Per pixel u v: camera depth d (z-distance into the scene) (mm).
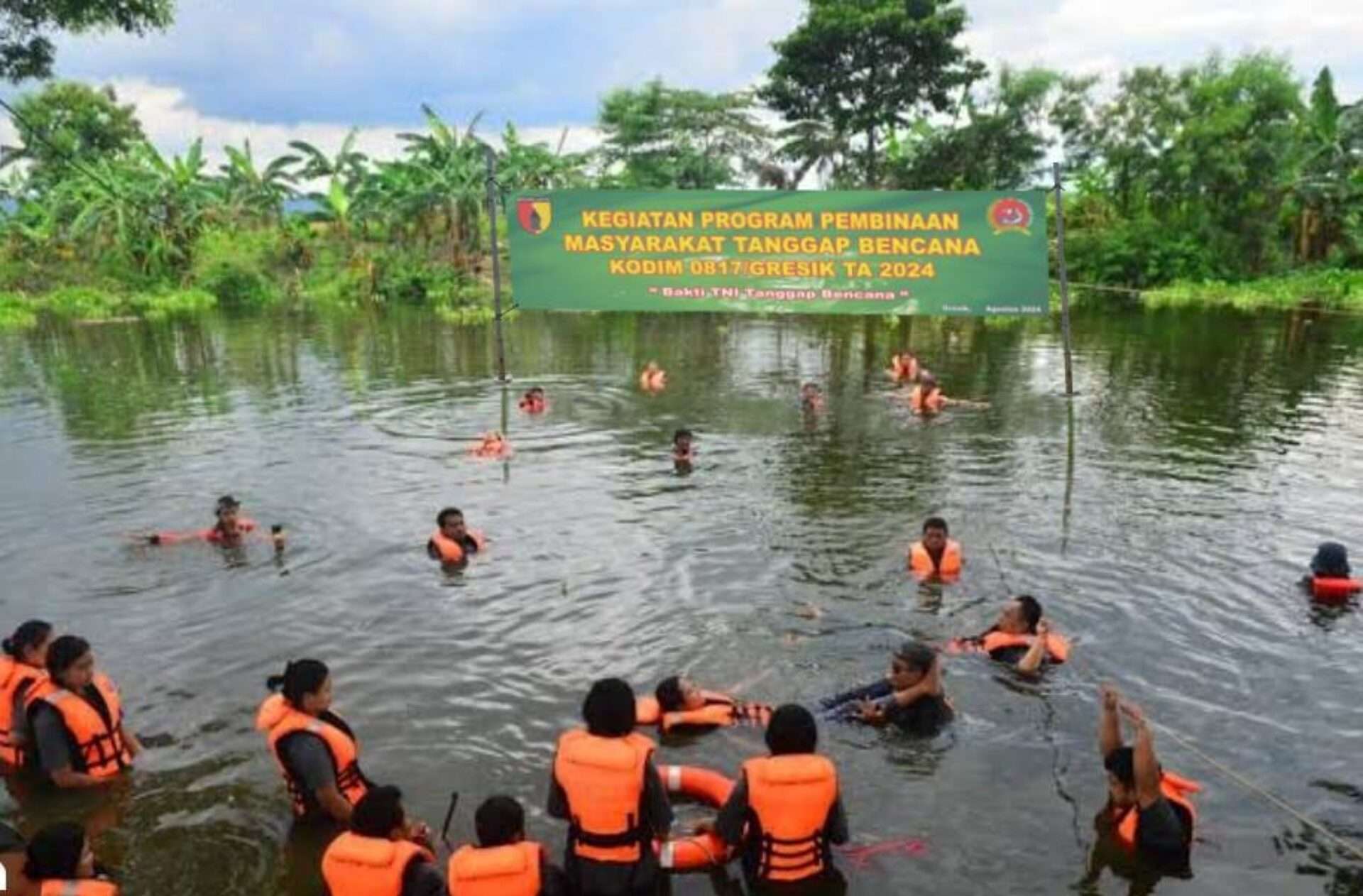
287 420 18500
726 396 20047
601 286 17000
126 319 39844
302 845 5969
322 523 12000
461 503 12766
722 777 6332
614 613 9258
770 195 16344
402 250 51188
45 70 13195
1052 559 10492
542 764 6805
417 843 5820
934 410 18250
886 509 12266
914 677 7172
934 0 45188
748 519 11930
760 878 5469
